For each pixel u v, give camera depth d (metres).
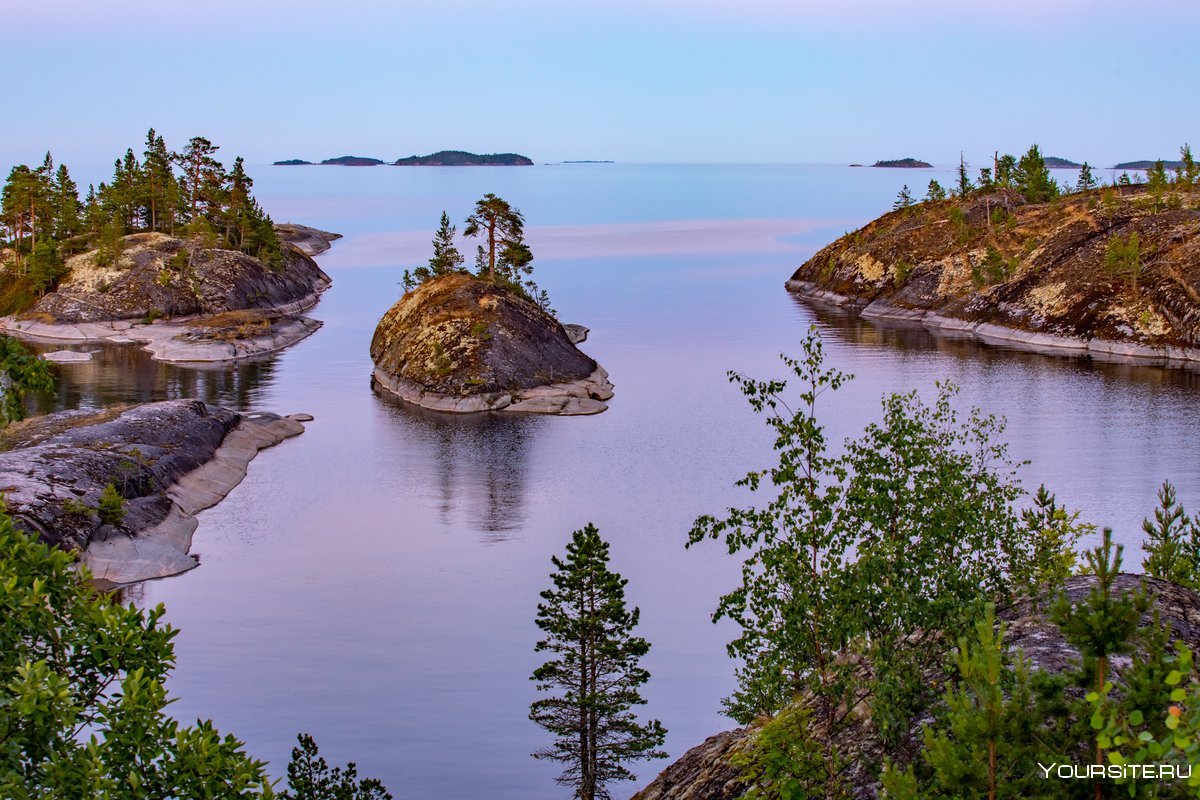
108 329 182.50
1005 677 15.27
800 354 164.38
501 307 145.25
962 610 20.91
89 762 15.02
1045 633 21.92
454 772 43.88
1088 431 106.06
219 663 56.00
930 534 22.97
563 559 74.19
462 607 64.88
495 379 130.62
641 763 46.09
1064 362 154.50
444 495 90.88
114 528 73.00
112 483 77.81
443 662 56.22
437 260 180.50
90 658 16.80
